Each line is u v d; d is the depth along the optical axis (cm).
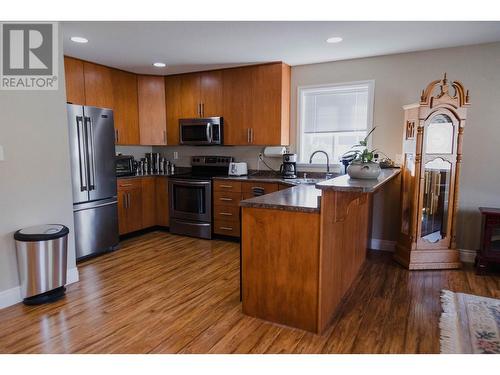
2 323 240
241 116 456
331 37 326
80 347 212
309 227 221
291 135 459
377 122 404
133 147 534
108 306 267
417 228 345
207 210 455
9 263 265
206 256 388
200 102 485
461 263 350
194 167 527
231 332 230
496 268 343
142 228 482
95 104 433
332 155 441
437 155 336
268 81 433
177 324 240
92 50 373
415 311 257
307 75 438
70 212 308
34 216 281
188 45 353
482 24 290
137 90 494
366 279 321
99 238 389
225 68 460
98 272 339
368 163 241
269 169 481
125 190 449
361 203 321
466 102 328
